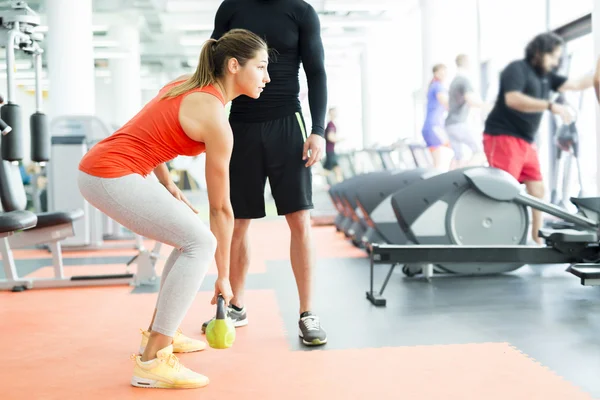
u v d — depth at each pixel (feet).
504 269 13.03
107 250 19.63
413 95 37.65
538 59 15.26
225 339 6.39
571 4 19.62
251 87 6.40
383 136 45.78
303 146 8.16
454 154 22.41
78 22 27.71
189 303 6.26
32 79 53.67
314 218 26.04
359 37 45.96
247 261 8.87
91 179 6.02
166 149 6.15
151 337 6.31
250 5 8.24
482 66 26.27
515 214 12.87
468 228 12.81
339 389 6.18
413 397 5.92
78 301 11.27
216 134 5.92
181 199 7.51
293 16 8.19
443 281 12.44
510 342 7.85
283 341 8.09
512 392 6.04
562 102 19.47
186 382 6.24
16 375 6.84
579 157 19.47
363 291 11.59
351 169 27.02
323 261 15.85
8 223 9.82
